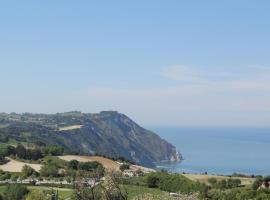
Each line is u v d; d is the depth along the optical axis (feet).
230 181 509.35
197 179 518.37
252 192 430.61
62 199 371.97
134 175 558.97
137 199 202.49
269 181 470.39
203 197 433.48
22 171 601.62
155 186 486.38
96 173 207.10
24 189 463.42
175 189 472.44
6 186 503.20
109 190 196.54
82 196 197.06
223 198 437.17
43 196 399.85
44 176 593.42
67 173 588.50
